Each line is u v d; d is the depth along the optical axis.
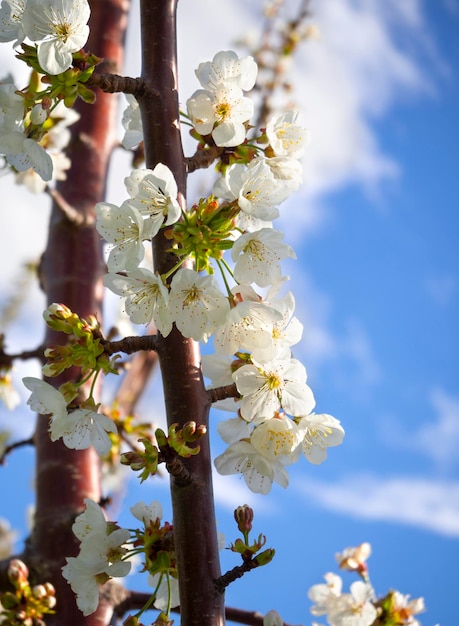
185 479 0.71
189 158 0.76
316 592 0.90
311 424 0.75
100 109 1.07
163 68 0.76
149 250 1.09
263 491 0.75
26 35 0.74
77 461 0.94
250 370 0.73
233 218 0.73
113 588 0.88
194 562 0.71
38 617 0.79
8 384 0.99
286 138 0.78
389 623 0.88
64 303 1.00
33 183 0.99
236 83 0.76
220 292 0.72
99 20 1.10
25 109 0.76
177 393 0.73
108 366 0.74
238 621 0.82
